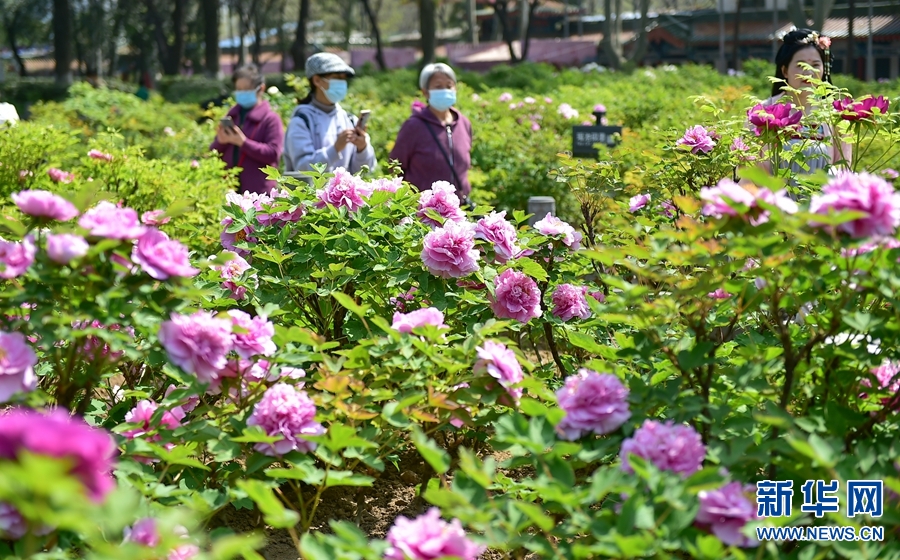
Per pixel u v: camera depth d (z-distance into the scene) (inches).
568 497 89.8
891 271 100.7
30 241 104.5
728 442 107.4
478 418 128.5
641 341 114.3
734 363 125.1
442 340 125.6
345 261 159.5
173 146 488.1
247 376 124.3
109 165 260.7
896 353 111.6
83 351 118.6
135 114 577.3
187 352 108.0
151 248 105.0
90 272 104.1
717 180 188.5
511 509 96.3
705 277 105.2
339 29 2721.5
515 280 151.5
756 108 170.1
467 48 2723.9
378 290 162.2
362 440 108.0
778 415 100.2
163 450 108.4
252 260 169.5
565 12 3321.9
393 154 252.7
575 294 162.6
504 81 1132.5
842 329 108.3
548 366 165.2
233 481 127.9
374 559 88.4
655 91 547.2
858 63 2281.0
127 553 74.0
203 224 249.6
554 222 169.9
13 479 66.7
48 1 2600.9
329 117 252.5
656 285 148.0
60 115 553.3
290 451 114.1
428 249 148.3
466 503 89.0
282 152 282.2
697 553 85.2
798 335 126.8
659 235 104.0
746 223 99.2
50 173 259.0
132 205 256.2
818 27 1561.3
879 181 96.5
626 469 95.5
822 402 117.0
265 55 3161.9
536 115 486.3
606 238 187.5
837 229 96.6
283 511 91.4
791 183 176.7
